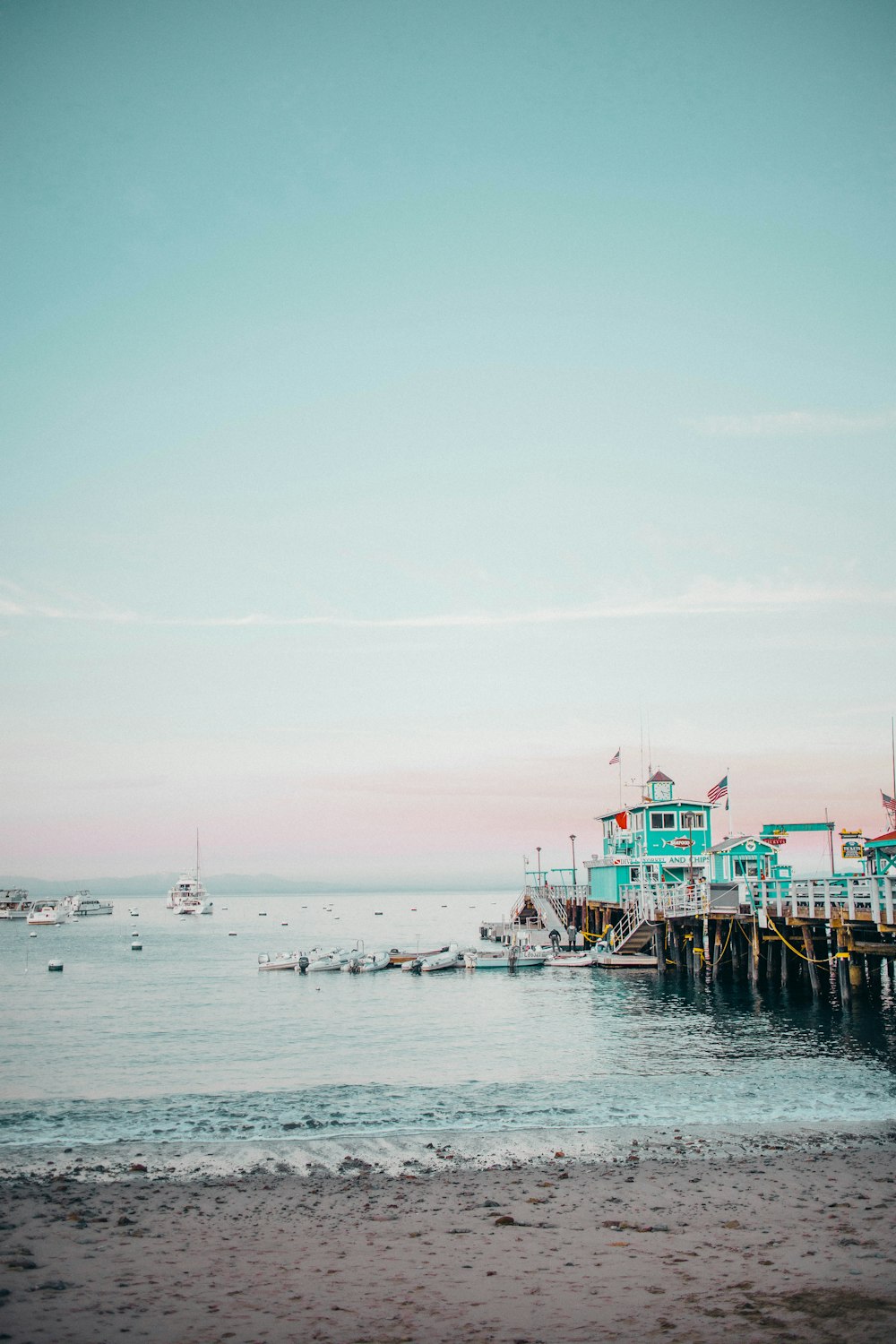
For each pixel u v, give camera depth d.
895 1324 12.66
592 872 85.56
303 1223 18.08
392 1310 13.67
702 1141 24.25
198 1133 25.91
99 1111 28.56
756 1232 16.97
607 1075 32.62
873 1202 18.72
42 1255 16.27
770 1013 44.53
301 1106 29.03
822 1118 26.31
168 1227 17.91
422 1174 21.81
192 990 65.06
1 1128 26.61
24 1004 57.44
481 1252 16.27
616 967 69.00
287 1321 13.32
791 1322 12.86
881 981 54.72
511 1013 49.41
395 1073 34.12
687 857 74.62
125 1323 13.23
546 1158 23.02
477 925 178.00
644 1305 13.63
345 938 133.62
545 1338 12.57
